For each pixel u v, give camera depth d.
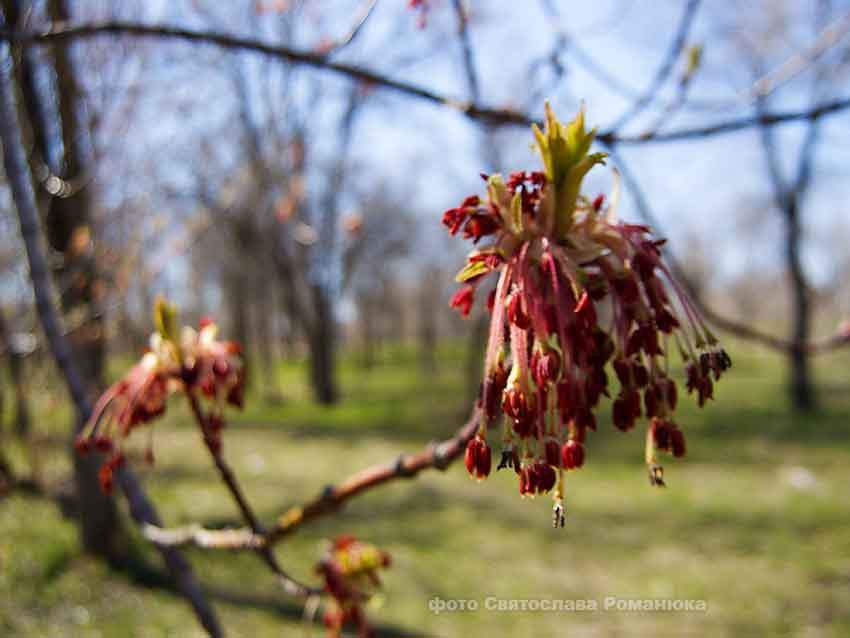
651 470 0.93
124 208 4.62
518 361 0.87
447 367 32.88
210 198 4.90
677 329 0.96
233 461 10.60
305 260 17.34
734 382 21.95
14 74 3.27
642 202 1.71
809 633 5.13
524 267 0.91
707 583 6.09
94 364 5.11
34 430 6.52
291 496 8.41
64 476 6.95
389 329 48.25
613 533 7.41
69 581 5.52
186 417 13.02
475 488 9.27
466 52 1.68
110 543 5.92
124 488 1.68
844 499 8.56
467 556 6.66
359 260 22.30
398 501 8.62
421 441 12.99
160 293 1.39
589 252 0.96
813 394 15.83
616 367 0.95
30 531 6.00
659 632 5.17
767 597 5.75
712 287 38.72
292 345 24.09
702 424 14.05
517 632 5.12
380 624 5.17
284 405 19.53
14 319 4.30
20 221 1.96
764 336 2.01
